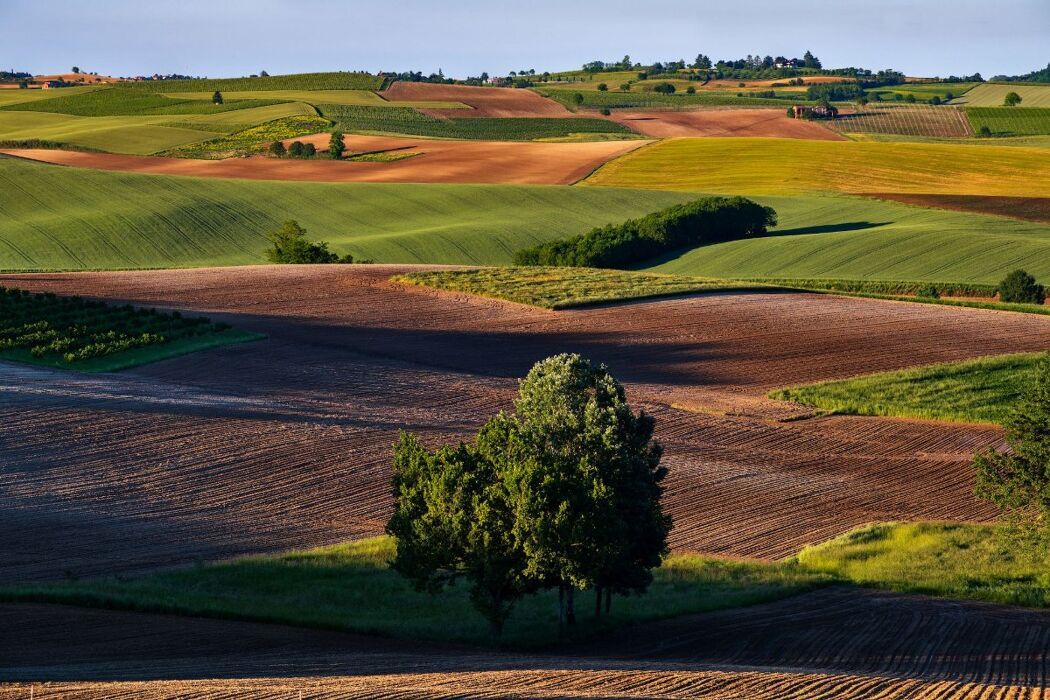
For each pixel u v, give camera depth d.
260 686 74.06
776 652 103.50
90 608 107.56
